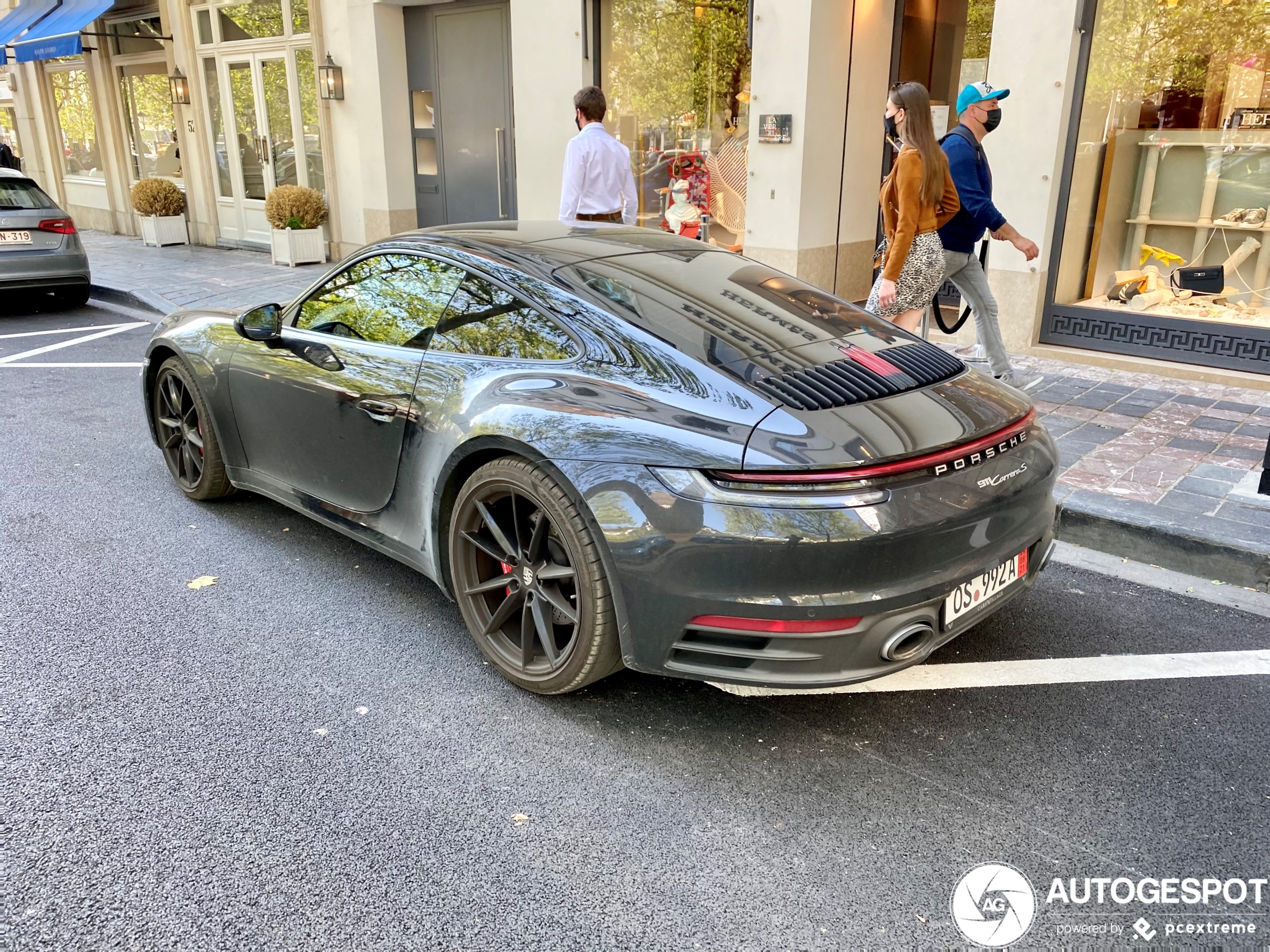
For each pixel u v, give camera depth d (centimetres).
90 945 204
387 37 1098
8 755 271
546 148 968
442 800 254
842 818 247
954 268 562
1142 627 352
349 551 419
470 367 314
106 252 1405
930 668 324
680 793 257
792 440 244
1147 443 519
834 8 770
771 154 800
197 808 249
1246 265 655
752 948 206
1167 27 659
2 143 1520
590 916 214
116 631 345
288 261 1219
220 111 1395
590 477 263
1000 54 688
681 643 258
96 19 1450
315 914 213
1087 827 244
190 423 464
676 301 301
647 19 885
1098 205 707
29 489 496
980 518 261
